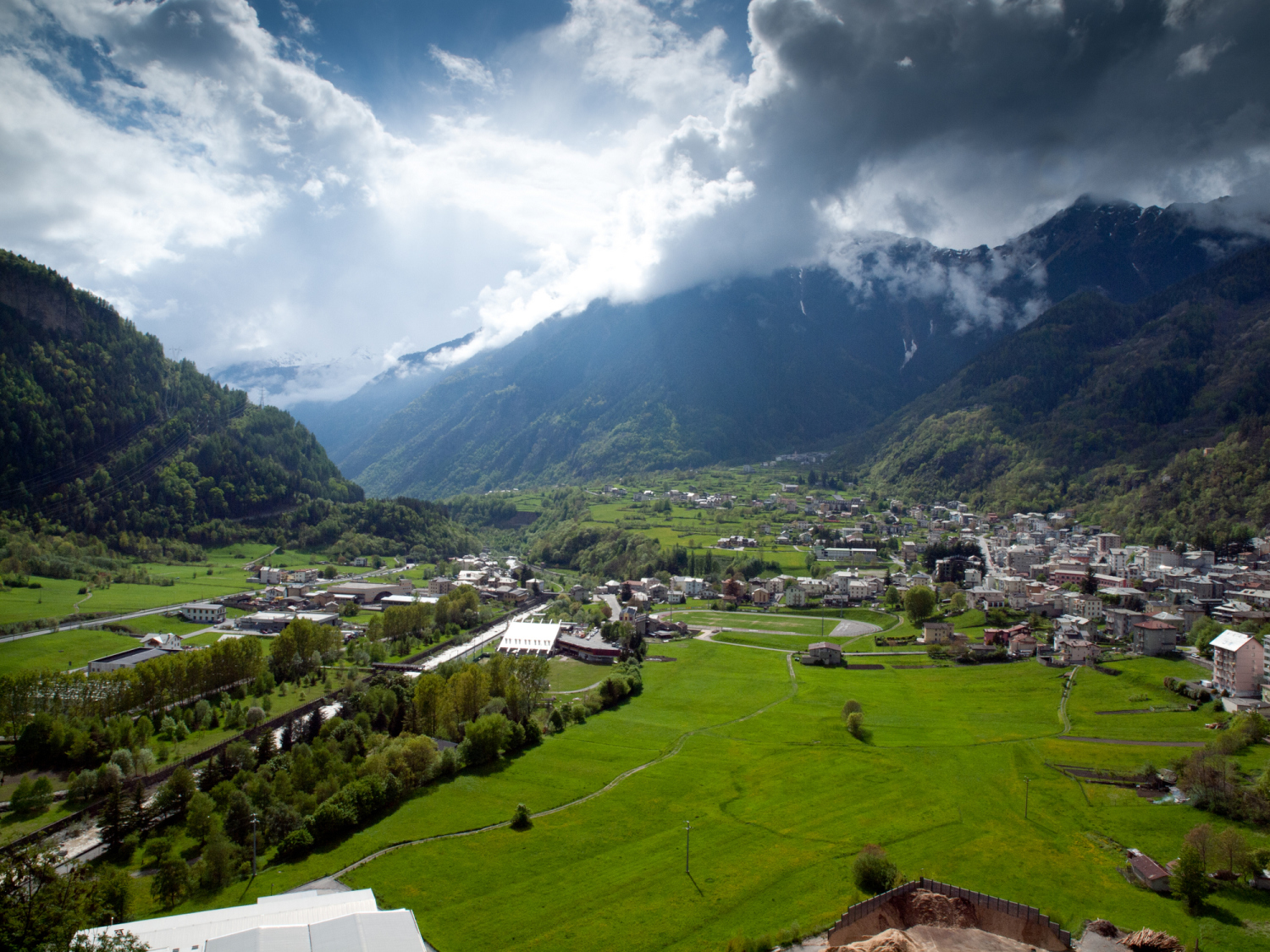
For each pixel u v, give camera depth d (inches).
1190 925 4483.3
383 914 4087.1
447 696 7593.5
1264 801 5511.8
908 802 6151.6
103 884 4525.1
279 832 5492.1
